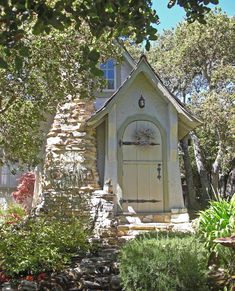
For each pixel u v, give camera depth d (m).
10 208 13.18
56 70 8.46
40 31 3.40
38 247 7.40
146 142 12.17
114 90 13.77
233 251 6.42
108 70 13.96
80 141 11.91
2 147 9.89
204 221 6.91
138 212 11.84
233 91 18.77
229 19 19.59
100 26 3.62
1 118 9.50
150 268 5.66
